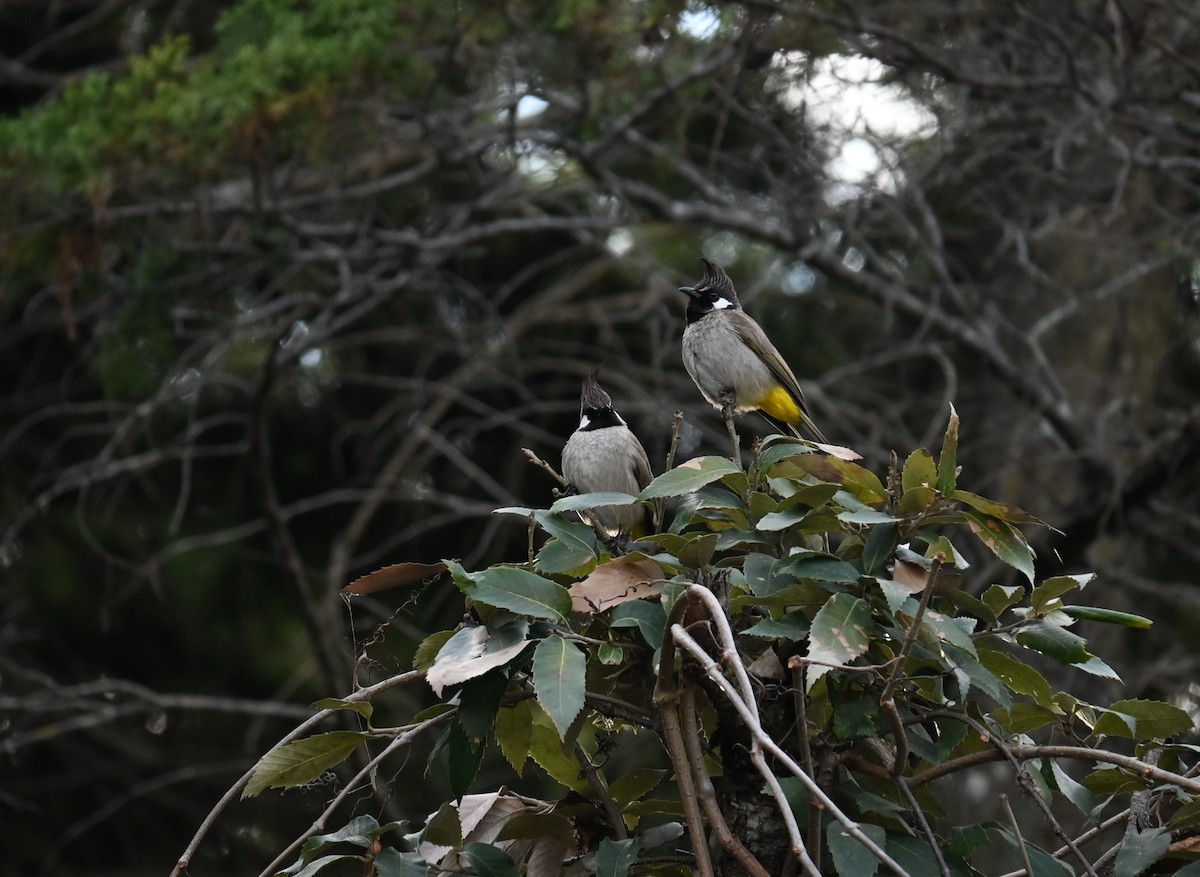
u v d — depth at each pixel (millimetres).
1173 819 4539
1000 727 4914
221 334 13125
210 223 12547
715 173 13750
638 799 5301
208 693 17438
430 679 4391
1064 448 13820
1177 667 12977
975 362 15570
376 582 4762
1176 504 15562
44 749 17609
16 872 17109
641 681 4848
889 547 4531
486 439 17922
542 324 18156
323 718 4754
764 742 3781
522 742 5047
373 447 16500
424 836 4711
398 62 11195
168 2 16531
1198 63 12266
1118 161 13438
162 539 17359
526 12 11375
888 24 12133
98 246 11984
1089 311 14992
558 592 4578
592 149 12570
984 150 12945
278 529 13281
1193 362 16938
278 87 10992
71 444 18094
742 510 4859
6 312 15773
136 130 11211
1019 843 4398
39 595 17109
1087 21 12320
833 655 4266
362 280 13281
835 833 4348
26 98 18703
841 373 13734
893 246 15547
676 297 15719
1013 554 4465
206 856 16141
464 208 13367
